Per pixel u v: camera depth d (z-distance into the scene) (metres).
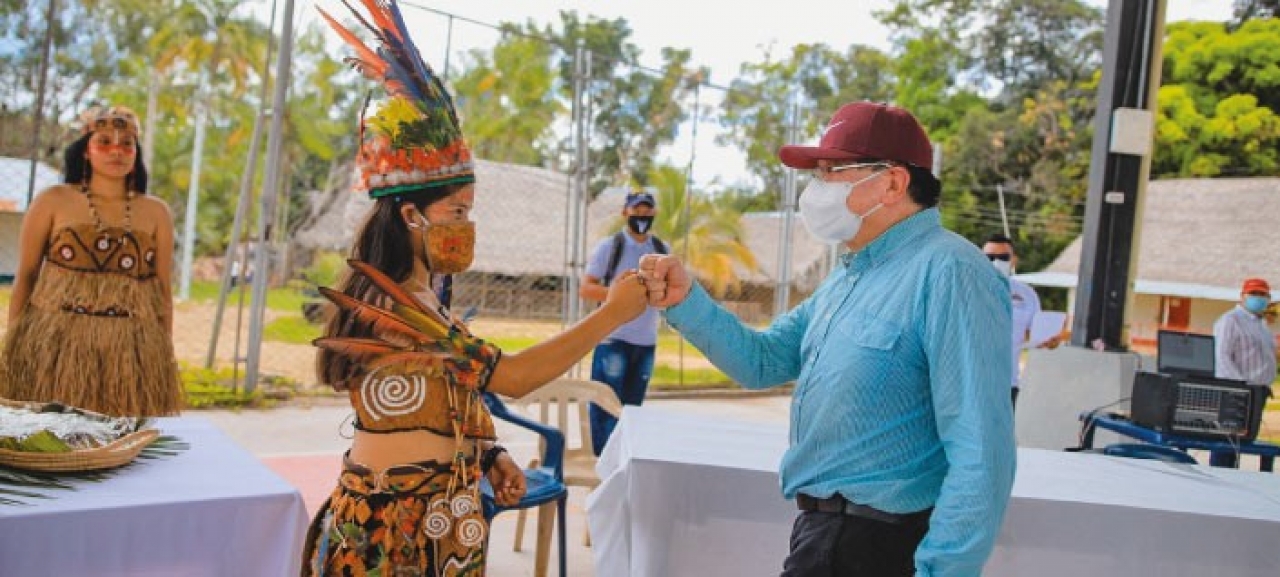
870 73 36.78
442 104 1.92
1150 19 6.04
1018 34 32.03
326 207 29.11
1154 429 4.37
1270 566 2.79
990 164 29.83
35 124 6.81
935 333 1.90
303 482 5.58
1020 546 2.81
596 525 3.10
